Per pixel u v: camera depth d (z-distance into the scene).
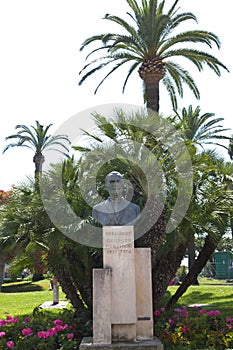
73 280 9.08
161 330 7.39
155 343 6.23
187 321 7.52
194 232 9.05
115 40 14.55
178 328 7.31
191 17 14.59
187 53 15.28
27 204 9.10
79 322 7.96
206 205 9.08
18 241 8.59
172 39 14.71
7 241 8.63
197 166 9.69
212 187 9.46
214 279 29.50
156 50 14.65
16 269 9.62
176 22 14.66
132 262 6.62
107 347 6.12
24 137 24.02
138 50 14.77
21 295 17.98
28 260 9.33
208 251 9.63
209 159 10.09
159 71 14.41
